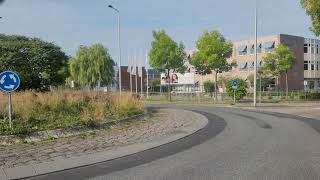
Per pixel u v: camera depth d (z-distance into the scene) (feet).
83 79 229.25
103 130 56.18
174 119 76.28
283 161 32.96
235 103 146.82
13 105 56.18
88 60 230.07
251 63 253.03
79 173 29.81
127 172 29.76
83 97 72.18
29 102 59.57
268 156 35.47
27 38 126.82
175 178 27.35
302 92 180.04
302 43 245.45
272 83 228.63
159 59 172.24
